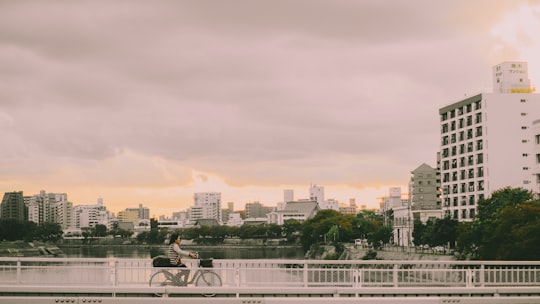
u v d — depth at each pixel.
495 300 22.33
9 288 24.53
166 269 26.69
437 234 129.88
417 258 125.44
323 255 196.62
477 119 150.38
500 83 162.38
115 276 26.48
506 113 148.00
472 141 151.88
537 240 75.56
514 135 147.88
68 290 24.70
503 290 26.42
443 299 21.83
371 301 21.38
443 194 163.38
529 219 82.44
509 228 82.88
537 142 113.06
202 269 26.64
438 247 147.88
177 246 27.14
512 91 160.38
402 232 198.25
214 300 21.52
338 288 25.48
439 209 198.25
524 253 77.06
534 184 118.31
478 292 26.23
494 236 84.31
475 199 150.00
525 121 148.25
